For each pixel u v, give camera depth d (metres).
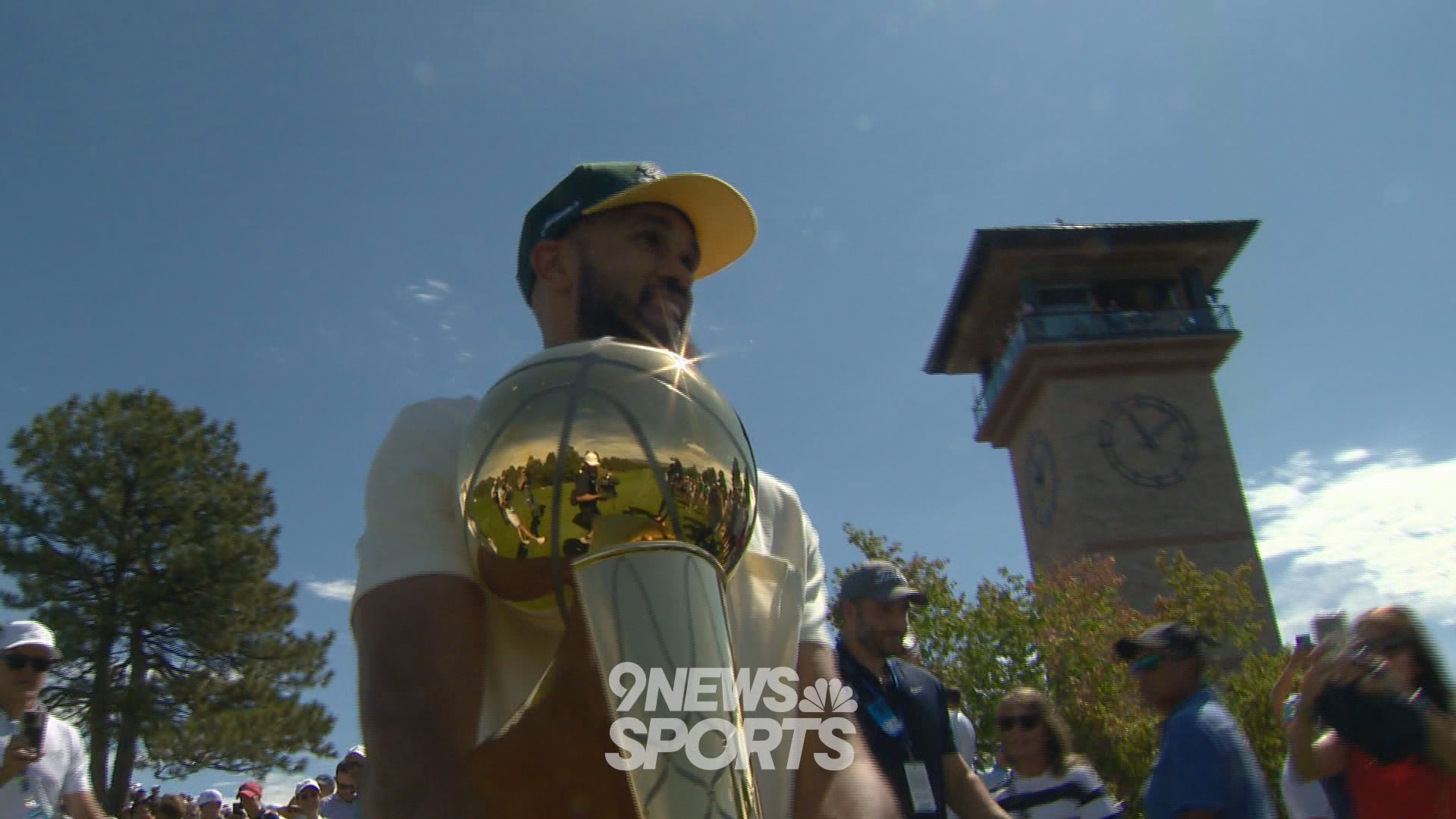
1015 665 20.20
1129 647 3.77
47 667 3.81
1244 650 27.98
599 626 0.53
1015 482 37.81
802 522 1.13
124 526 26.98
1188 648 3.70
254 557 28.67
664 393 0.60
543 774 0.58
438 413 0.76
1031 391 35.22
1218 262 37.50
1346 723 3.19
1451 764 3.02
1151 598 31.45
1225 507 32.81
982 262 36.50
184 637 28.08
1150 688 3.72
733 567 0.62
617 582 0.53
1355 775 3.21
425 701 0.62
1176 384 34.44
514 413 0.60
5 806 3.64
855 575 3.69
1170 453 33.41
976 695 19.39
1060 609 21.11
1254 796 3.35
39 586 26.08
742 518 0.62
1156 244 36.75
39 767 3.77
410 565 0.67
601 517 0.58
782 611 0.88
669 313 0.90
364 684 0.65
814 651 1.02
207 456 29.48
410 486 0.71
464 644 0.66
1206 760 3.36
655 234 0.91
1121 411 33.84
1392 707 3.10
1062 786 4.34
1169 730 3.53
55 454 27.44
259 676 28.56
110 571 27.50
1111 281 37.31
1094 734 19.05
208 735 25.94
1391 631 3.32
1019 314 36.44
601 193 0.90
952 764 3.59
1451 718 3.16
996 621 20.39
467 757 0.61
